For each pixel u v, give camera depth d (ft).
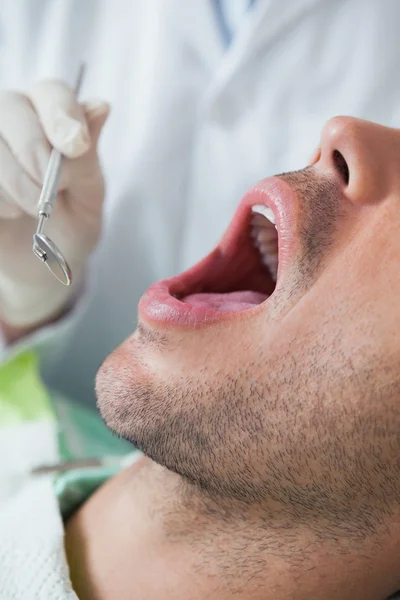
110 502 2.55
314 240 2.12
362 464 2.01
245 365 2.12
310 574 2.15
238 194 3.65
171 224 3.82
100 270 3.99
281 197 2.20
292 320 2.09
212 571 2.22
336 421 2.01
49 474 2.96
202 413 2.15
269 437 2.08
